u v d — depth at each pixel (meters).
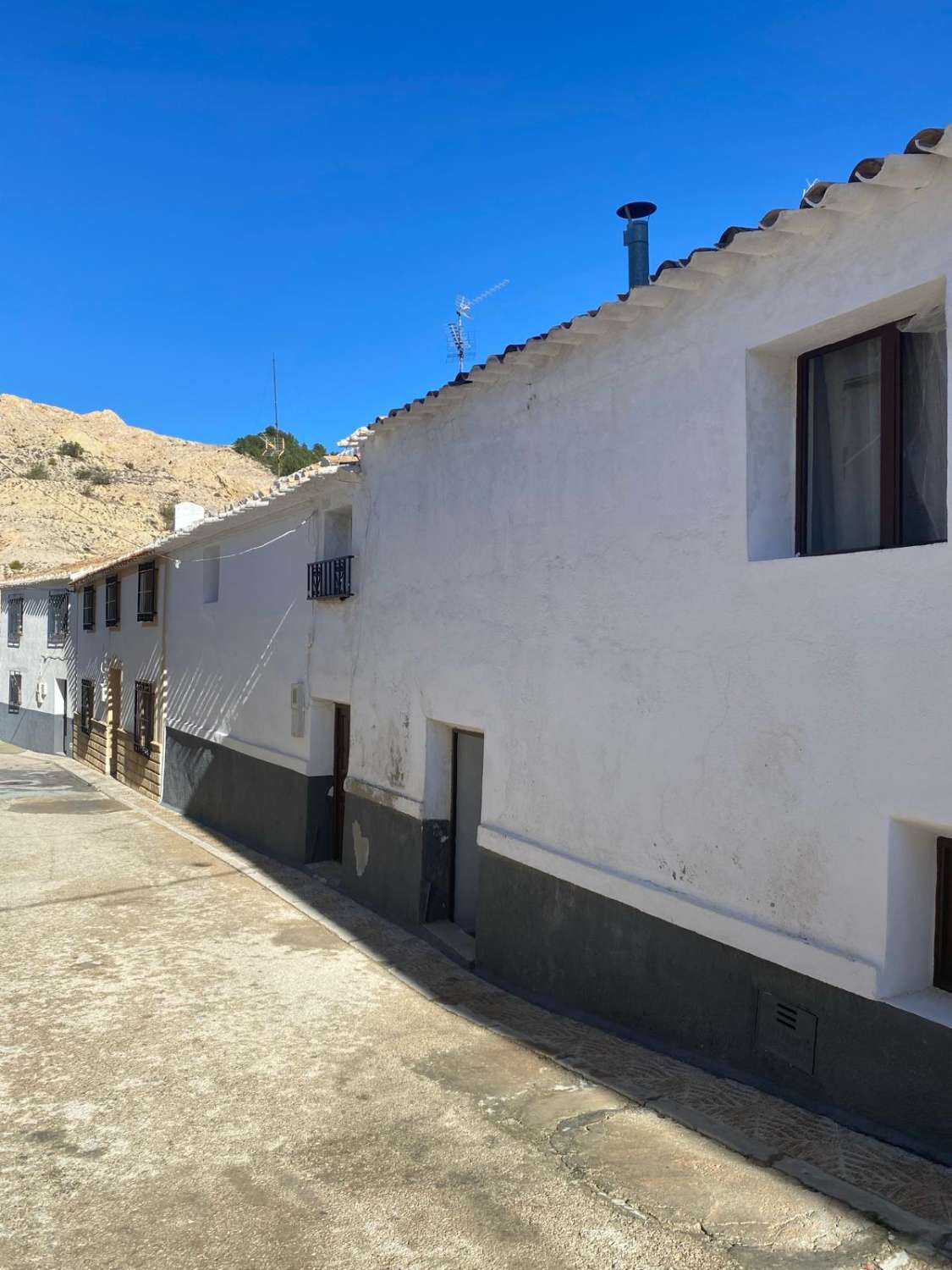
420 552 8.84
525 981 7.05
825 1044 4.48
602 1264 3.49
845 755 4.43
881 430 4.64
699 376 5.42
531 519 7.11
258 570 13.14
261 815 12.80
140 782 18.88
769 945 4.80
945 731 3.97
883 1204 3.65
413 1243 3.71
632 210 8.14
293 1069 5.62
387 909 9.34
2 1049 5.96
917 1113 4.04
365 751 9.95
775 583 4.85
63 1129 4.85
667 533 5.66
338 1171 4.34
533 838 7.02
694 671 5.43
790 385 5.17
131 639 19.78
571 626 6.61
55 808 16.75
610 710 6.18
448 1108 4.99
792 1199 3.75
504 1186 4.11
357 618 10.14
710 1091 4.88
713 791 5.26
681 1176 4.02
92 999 6.93
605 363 6.27
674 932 5.50
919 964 4.30
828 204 4.27
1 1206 4.09
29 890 10.47
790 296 4.78
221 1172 4.37
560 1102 4.95
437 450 8.52
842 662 4.46
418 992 7.17
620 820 6.05
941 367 4.41
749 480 5.06
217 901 10.10
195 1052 5.91
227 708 14.28
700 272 5.20
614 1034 5.94
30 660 28.92
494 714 7.56
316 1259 3.64
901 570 4.17
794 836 4.71
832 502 4.96
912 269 4.13
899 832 4.23
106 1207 4.07
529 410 7.14
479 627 7.80
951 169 3.95
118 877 11.20
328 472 9.95
